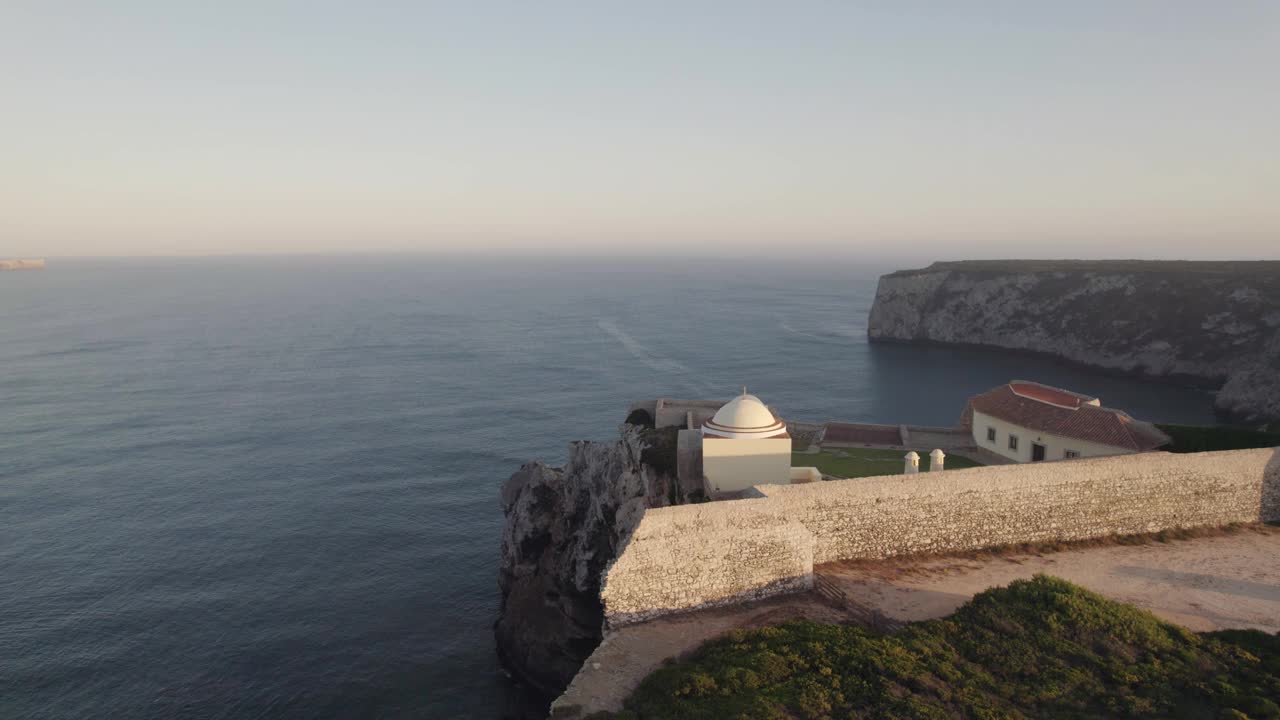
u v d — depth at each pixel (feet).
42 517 197.57
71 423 292.81
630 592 83.51
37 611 150.20
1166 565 96.27
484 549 182.50
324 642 142.20
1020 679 67.31
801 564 89.81
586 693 70.03
